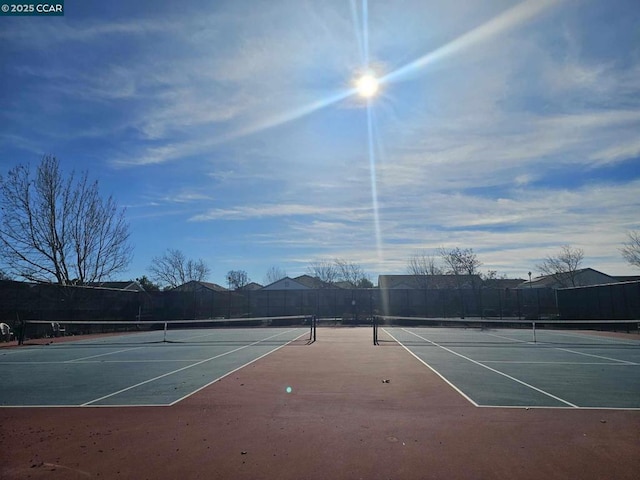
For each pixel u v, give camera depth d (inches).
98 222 1536.7
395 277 3102.9
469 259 2108.8
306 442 269.3
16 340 1083.3
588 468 228.4
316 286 2650.1
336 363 595.2
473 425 302.8
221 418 324.8
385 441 270.1
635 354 710.5
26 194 1385.3
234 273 3193.9
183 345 911.7
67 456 250.4
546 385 443.2
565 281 2429.9
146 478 219.1
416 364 585.9
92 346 922.1
